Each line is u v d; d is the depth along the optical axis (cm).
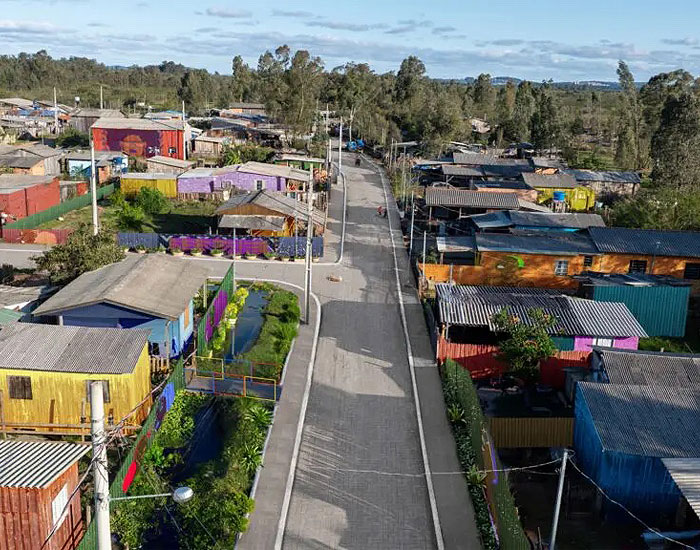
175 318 2984
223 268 4812
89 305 2956
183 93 16075
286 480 2352
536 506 2253
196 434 2602
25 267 4666
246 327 3734
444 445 2625
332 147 11275
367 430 2716
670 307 3847
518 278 4528
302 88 10806
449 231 5812
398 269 4928
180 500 1316
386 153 10331
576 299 3478
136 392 2539
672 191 5747
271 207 5253
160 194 6353
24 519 1758
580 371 2997
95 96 17500
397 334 3722
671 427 2205
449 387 2991
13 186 5834
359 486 2347
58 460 1891
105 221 5944
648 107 10275
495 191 6712
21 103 14962
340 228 6062
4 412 2505
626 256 4469
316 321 3869
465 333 3500
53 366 2461
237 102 16762
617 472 2139
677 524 2145
